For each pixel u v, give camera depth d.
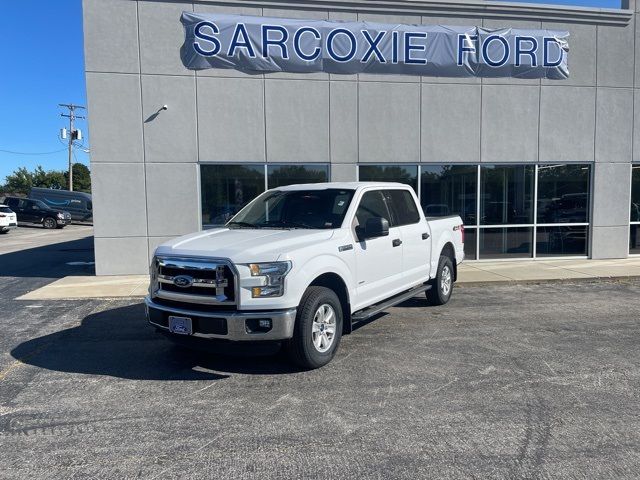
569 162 13.28
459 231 9.03
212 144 11.78
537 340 6.42
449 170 12.88
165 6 11.41
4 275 12.13
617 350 5.98
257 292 4.83
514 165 13.16
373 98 12.30
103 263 11.60
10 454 3.63
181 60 11.55
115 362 5.68
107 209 11.51
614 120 13.40
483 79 12.72
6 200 34.50
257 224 6.28
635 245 14.08
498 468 3.38
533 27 12.86
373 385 4.88
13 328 7.23
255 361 5.64
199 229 11.89
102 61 11.23
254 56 11.75
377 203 6.69
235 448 3.69
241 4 11.71
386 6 12.21
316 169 12.31
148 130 11.52
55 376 5.24
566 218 13.51
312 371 5.29
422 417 4.17
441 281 8.30
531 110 13.00
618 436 3.82
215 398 4.61
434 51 12.42
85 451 3.66
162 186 11.68
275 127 11.99
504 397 4.58
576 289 10.08
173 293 5.15
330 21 12.02
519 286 10.45
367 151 12.37
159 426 4.06
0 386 4.97
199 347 5.06
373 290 6.23
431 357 5.73
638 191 13.97
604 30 13.15
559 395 4.62
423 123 12.56
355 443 3.74
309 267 5.12
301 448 3.68
